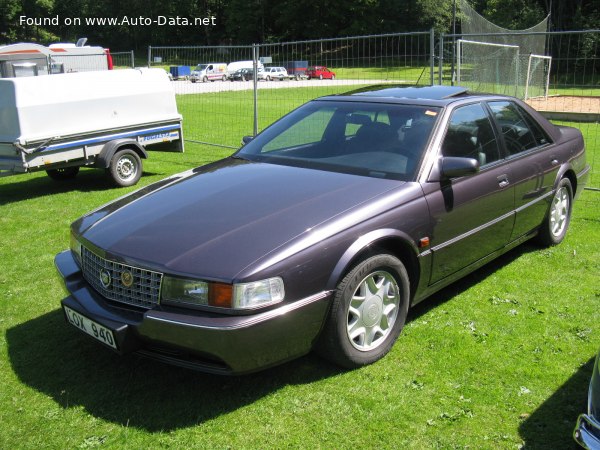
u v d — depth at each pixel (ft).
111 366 11.93
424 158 12.91
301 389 10.96
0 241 20.31
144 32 273.13
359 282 11.10
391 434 9.68
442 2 197.57
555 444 9.36
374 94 15.75
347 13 217.36
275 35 245.45
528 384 11.07
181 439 9.61
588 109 58.08
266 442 9.52
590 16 145.69
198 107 67.92
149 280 10.19
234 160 14.85
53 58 66.59
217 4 278.05
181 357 10.13
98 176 31.96
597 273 16.55
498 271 16.75
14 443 9.59
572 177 18.90
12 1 255.09
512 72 66.03
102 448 9.43
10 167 25.14
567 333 13.07
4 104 25.00
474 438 9.55
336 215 11.06
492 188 14.35
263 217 11.02
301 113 15.99
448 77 41.57
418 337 12.86
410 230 11.94
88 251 11.51
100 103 27.71
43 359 12.26
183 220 11.24
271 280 9.79
